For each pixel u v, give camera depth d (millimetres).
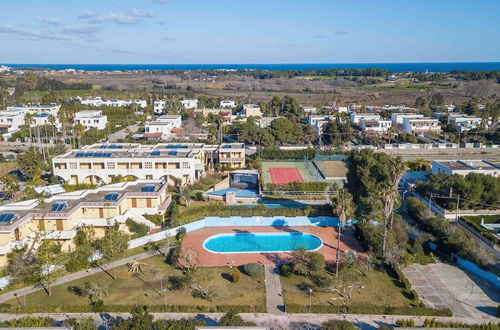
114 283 53031
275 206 83000
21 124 160500
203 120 175625
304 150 127062
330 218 75375
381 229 63688
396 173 62500
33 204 62469
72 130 139375
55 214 58844
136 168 92188
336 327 40031
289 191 91062
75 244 60469
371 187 70312
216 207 77750
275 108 192375
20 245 54875
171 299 49188
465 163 91938
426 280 54406
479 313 46750
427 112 185875
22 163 94812
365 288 52219
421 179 100125
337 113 171250
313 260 55531
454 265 58812
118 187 73562
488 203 74812
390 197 57625
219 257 61562
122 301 48625
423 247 64500
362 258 60781
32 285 52469
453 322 44781
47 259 50375
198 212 76000
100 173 91500
